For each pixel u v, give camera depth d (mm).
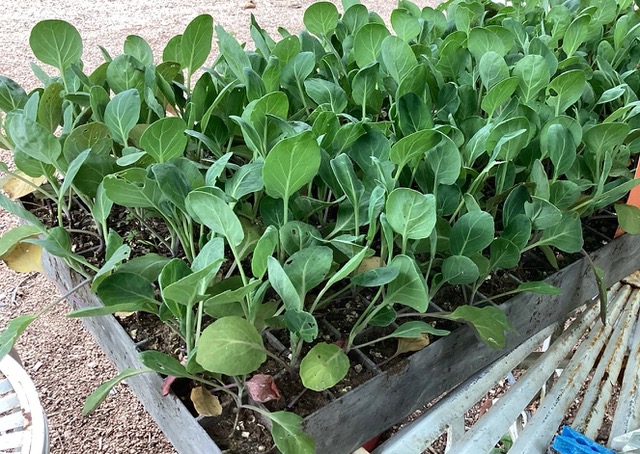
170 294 553
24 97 921
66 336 1568
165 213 732
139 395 760
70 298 878
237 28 3150
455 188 753
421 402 774
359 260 573
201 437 616
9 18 3172
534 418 824
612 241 934
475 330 757
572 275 883
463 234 695
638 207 900
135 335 736
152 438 1338
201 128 813
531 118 876
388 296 664
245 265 820
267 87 875
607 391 904
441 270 731
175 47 966
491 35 987
